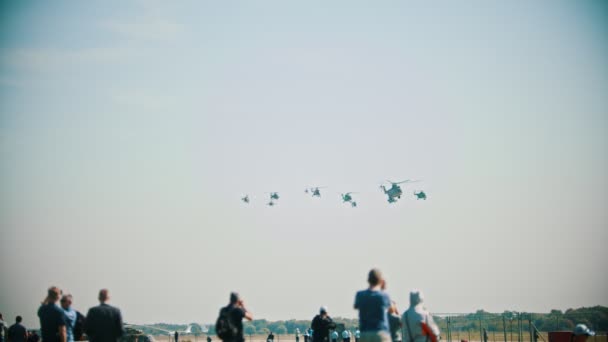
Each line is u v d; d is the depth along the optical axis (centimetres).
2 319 3019
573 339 1936
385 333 1535
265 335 9144
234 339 1916
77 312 2050
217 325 1914
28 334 3406
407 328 1725
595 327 5241
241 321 1947
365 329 1543
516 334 5612
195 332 7275
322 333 2653
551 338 4056
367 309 1551
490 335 5516
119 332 1817
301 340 8881
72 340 2006
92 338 1795
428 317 1722
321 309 2683
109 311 1808
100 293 1828
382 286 1645
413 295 1752
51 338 1881
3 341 3002
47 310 1886
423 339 1711
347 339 3619
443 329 4972
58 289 1911
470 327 4891
